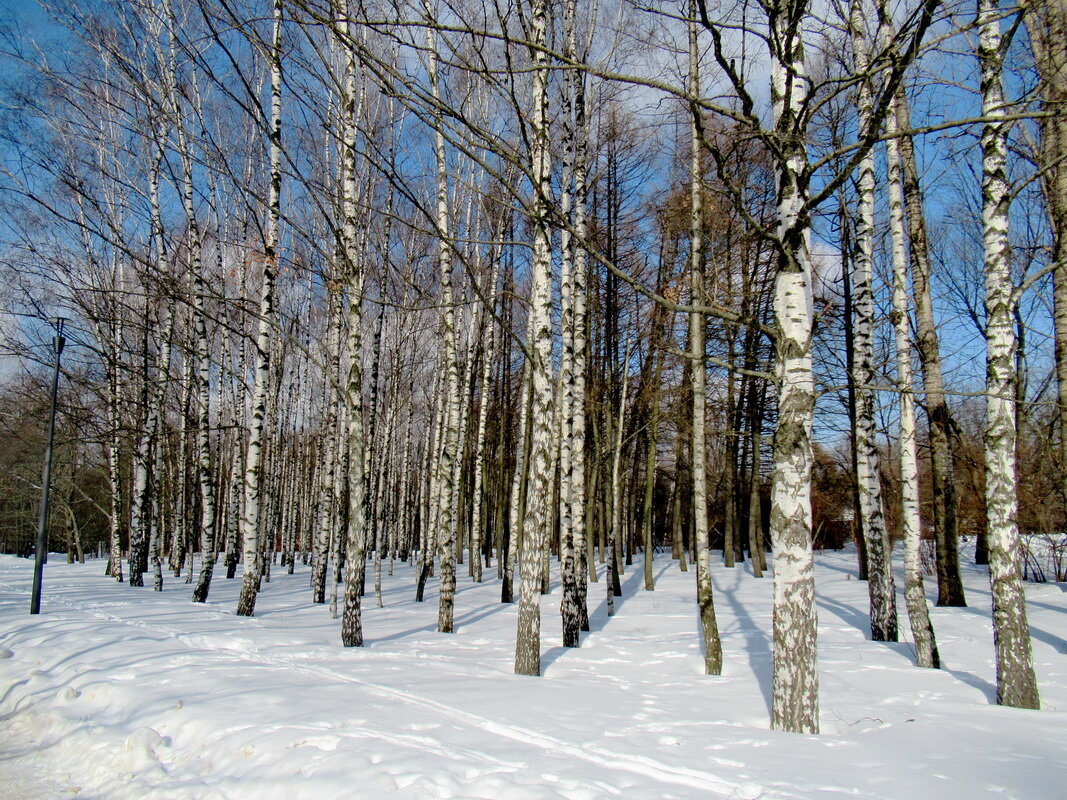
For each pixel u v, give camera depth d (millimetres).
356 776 4219
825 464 27266
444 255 14445
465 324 23109
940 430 14055
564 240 12844
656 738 5242
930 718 6156
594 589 18312
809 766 4562
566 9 11133
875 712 6449
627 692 7117
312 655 8773
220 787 4578
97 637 9523
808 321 5969
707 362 9328
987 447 7242
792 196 6125
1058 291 9398
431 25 4848
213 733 5387
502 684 7125
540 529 8328
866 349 11398
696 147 9539
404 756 4504
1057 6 8695
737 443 24891
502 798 3914
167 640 9516
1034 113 4988
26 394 19594
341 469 18656
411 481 35312
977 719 6125
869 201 11414
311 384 29859
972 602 13992
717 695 7098
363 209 13992
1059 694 7254
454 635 11211
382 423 26875
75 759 5703
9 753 6020
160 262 17094
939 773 4438
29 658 8938
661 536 41031
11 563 35406
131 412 20938
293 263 10805
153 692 6699
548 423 8578
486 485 28922
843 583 18219
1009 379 7176
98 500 38469
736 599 15781
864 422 11367
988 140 7527
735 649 9820
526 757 4602
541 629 11789
